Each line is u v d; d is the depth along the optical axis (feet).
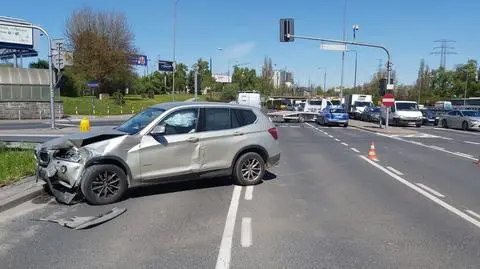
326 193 30.91
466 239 20.80
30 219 23.49
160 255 18.28
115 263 17.39
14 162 36.24
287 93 428.15
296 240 20.33
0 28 140.67
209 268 16.93
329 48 104.99
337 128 116.06
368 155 53.57
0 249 18.98
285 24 99.09
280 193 30.55
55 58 87.40
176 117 29.94
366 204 27.68
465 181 36.63
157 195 29.32
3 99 132.36
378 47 105.29
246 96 163.32
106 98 206.08
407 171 41.81
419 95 356.18
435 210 26.37
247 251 18.79
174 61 152.87
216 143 31.09
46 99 139.95
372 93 331.16
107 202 26.81
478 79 348.79
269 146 33.65
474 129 122.52
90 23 216.95
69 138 27.27
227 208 26.07
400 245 19.80
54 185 27.86
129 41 223.92
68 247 19.20
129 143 27.61
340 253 18.66
